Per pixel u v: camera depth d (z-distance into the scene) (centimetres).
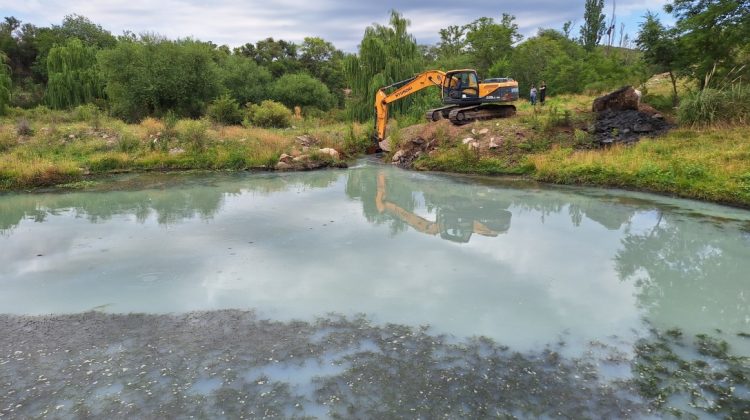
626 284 634
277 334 505
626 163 1300
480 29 4847
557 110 1880
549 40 4481
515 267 700
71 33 5731
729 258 727
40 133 1953
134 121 2947
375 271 685
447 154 1653
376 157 2058
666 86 2498
